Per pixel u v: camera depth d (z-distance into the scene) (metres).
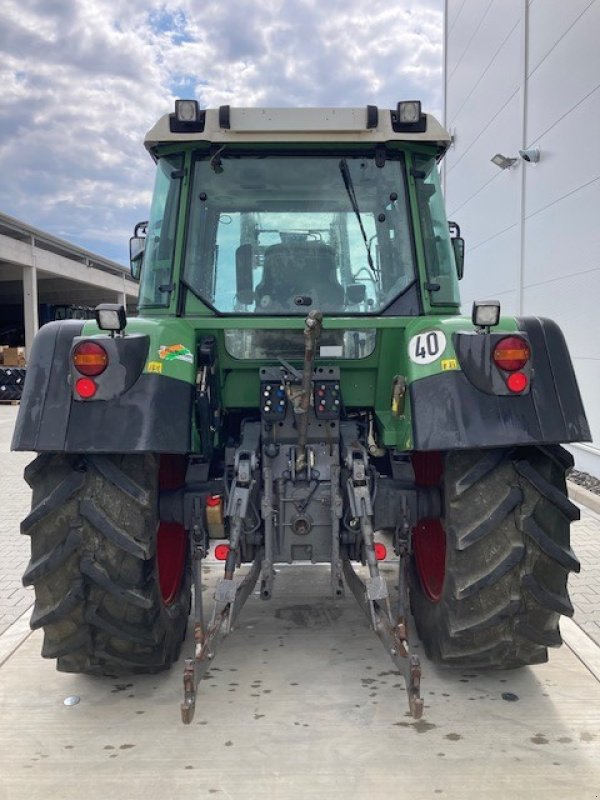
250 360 3.47
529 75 8.83
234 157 3.55
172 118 3.44
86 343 2.78
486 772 2.58
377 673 3.38
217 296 3.51
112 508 2.90
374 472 3.33
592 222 7.27
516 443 2.82
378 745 2.76
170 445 2.82
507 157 9.29
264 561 3.16
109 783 2.55
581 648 3.62
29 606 4.34
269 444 3.33
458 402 2.88
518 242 9.27
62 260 28.11
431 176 3.66
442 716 2.97
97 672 3.24
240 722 2.95
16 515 6.72
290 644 3.73
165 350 2.99
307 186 3.55
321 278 3.53
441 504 3.32
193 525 3.27
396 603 4.26
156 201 3.64
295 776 2.57
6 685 3.33
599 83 7.04
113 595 2.91
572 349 7.83
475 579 2.94
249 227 3.55
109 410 2.82
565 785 2.50
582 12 7.37
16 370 21.17
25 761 2.70
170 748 2.77
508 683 3.26
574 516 2.98
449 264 3.67
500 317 3.07
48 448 2.78
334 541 3.17
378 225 3.55
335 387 3.29
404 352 3.26
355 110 3.42
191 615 4.04
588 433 2.93
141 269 3.80
